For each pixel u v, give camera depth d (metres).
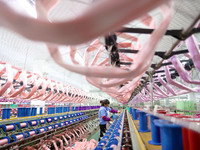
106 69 1.48
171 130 1.01
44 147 4.66
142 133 2.45
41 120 5.56
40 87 7.09
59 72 11.71
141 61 1.45
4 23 0.74
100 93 30.17
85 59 2.39
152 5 0.63
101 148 2.10
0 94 3.64
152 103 4.38
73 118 9.02
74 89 9.06
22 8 0.70
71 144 6.34
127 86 3.40
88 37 0.77
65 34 0.75
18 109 4.97
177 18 2.84
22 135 4.12
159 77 5.27
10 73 3.76
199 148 0.83
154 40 1.29
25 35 0.79
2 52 6.98
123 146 2.51
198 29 1.94
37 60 8.53
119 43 2.67
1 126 3.80
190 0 2.34
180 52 2.88
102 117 4.82
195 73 4.29
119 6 0.60
